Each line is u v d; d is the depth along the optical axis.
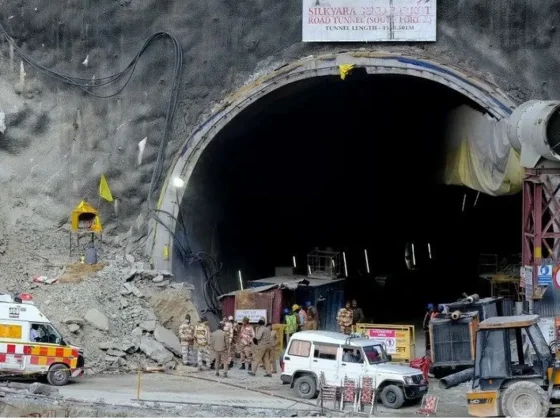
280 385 32.88
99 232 40.22
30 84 40.56
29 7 40.41
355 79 40.81
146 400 29.08
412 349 35.19
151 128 40.50
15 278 37.59
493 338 27.62
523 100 38.78
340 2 39.12
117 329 35.47
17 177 40.38
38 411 27.67
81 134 40.59
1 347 31.17
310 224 50.97
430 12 38.91
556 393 26.92
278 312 38.88
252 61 40.03
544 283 33.50
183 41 40.25
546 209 33.78
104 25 40.41
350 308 40.81
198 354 35.16
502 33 38.94
